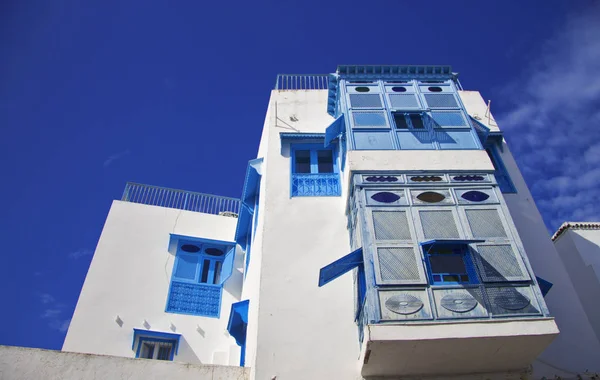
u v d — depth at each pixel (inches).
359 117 475.8
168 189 671.8
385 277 346.3
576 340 405.4
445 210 387.9
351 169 421.7
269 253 439.8
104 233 584.7
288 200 484.7
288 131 559.5
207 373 376.5
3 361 341.4
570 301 429.1
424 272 349.4
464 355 337.1
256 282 451.5
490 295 339.0
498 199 396.5
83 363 356.2
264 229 458.0
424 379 353.1
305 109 588.7
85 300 526.0
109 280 547.8
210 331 541.6
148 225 610.2
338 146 536.7
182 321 540.7
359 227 389.7
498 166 532.7
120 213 608.4
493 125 570.3
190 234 620.4
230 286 585.3
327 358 373.4
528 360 347.3
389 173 419.5
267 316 395.9
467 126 465.7
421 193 402.0
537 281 362.6
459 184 408.8
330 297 413.1
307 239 453.4
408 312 330.3
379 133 459.5
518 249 362.6
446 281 352.8
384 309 332.2
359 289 382.3
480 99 614.2
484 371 355.9
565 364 391.9
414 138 454.9
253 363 375.9
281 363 368.8
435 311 331.0
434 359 339.9
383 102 493.7
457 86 608.4
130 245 584.4
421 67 532.1
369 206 390.6
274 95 602.9
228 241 622.2
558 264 451.8
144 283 557.9
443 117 475.2
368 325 324.8
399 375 354.3
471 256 358.0
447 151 439.5
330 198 489.1
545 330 324.2
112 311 526.0
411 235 370.9
